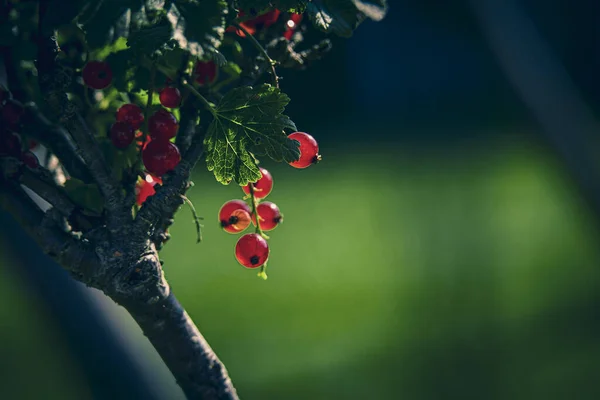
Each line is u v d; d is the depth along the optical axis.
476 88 28.97
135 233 2.10
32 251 3.85
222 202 16.80
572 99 7.60
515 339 10.00
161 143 2.12
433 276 12.09
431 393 8.95
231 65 2.32
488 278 11.84
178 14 1.83
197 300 12.05
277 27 2.27
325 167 20.55
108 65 2.19
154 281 2.13
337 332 10.62
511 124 24.38
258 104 1.99
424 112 28.50
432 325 10.57
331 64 29.38
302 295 12.00
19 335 9.85
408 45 29.83
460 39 29.47
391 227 14.84
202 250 14.17
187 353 2.23
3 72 2.65
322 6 2.05
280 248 14.25
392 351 9.97
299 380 9.45
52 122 2.24
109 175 2.06
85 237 2.11
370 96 29.55
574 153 7.50
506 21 7.52
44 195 2.12
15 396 8.71
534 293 11.35
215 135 2.01
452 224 14.51
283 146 1.97
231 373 9.73
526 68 7.52
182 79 2.08
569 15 28.11
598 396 8.69
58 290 3.70
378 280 12.27
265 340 10.58
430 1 29.36
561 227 13.65
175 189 2.09
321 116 28.80
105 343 3.50
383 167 20.23
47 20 1.93
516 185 17.02
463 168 19.39
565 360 9.48
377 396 8.94
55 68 1.97
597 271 11.85
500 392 8.88
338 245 14.12
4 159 2.11
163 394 3.42
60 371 9.06
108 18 1.90
